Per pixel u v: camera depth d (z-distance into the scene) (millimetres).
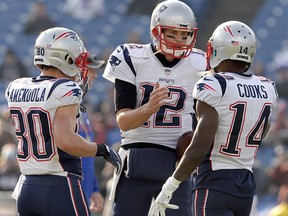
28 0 57000
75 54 16672
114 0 56250
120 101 18094
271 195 33312
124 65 18094
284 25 55125
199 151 15758
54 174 16156
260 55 52719
